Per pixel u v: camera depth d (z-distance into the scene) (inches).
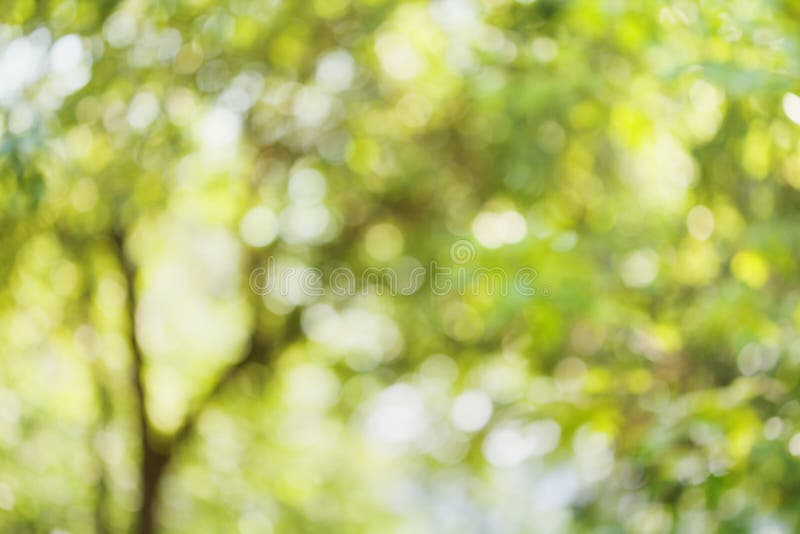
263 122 213.5
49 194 157.1
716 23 126.1
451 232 213.9
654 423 143.2
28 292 219.5
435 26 199.5
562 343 187.6
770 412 134.1
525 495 232.8
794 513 125.0
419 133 229.1
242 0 162.2
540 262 156.3
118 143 182.9
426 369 254.8
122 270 242.7
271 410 298.8
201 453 293.0
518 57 173.3
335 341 273.7
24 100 135.0
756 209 161.6
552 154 204.5
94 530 260.1
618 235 191.5
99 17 146.0
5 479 228.8
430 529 314.2
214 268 268.1
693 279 179.5
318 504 315.0
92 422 266.1
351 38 202.2
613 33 155.5
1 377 231.1
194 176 214.5
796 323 140.3
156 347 288.0
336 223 238.8
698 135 156.5
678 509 136.8
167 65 173.5
